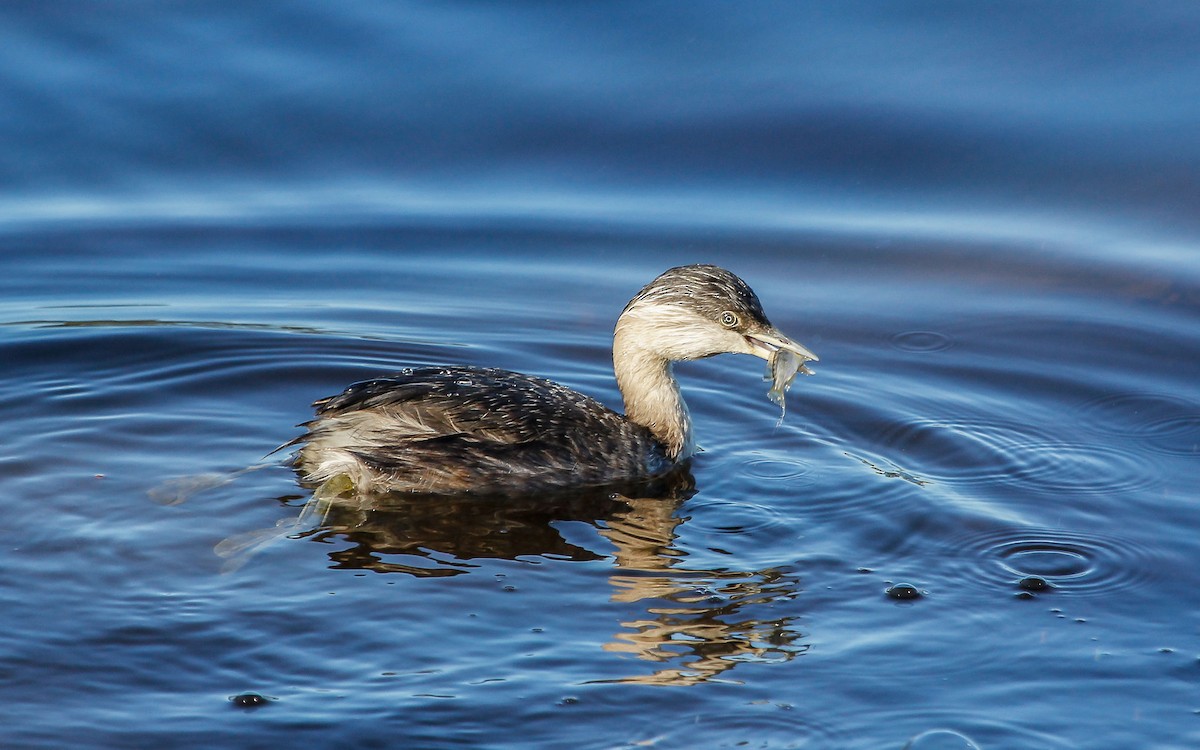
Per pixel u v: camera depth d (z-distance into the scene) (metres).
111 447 12.70
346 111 19.11
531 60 19.84
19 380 14.11
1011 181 18.03
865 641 9.79
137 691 9.02
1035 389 14.45
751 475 12.70
